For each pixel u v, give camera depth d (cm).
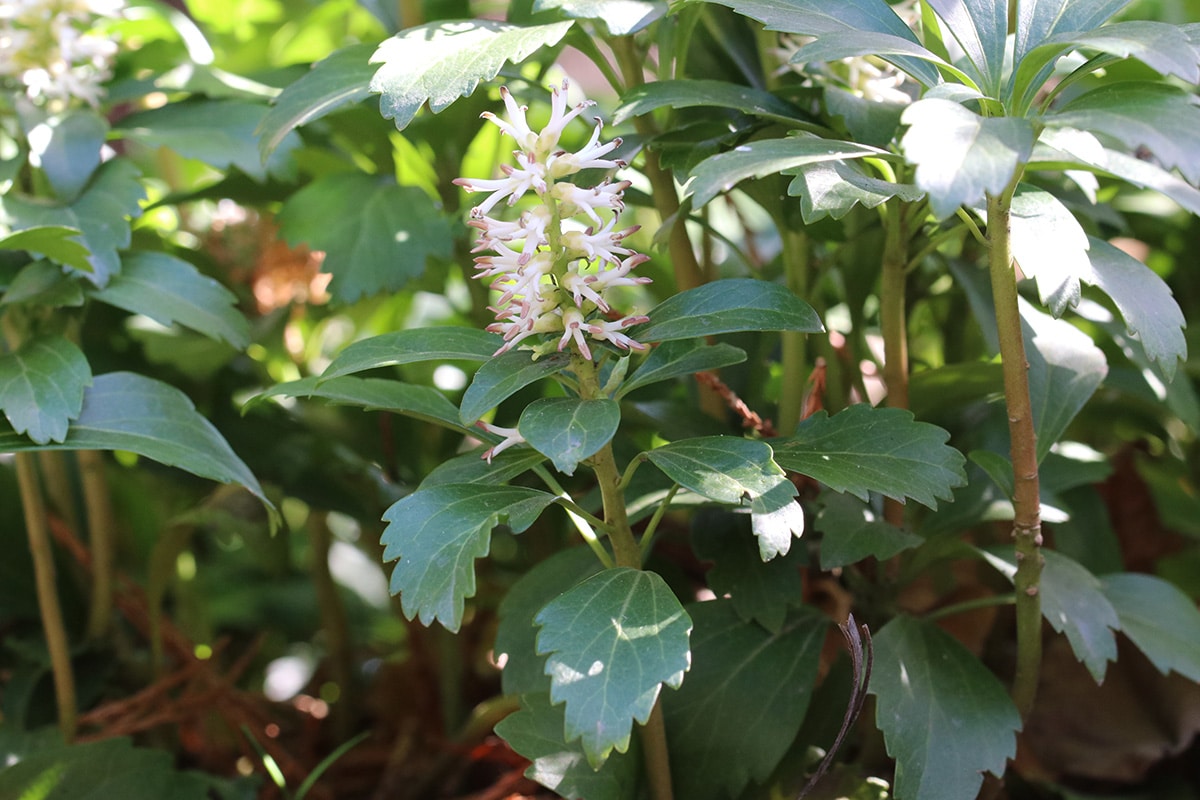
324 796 50
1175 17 61
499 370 37
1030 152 33
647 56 45
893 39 36
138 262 45
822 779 42
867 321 54
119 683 51
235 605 64
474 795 49
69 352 42
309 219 47
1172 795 47
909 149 33
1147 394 47
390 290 46
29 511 47
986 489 44
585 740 34
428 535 36
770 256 68
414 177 55
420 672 54
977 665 41
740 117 41
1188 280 58
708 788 41
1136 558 53
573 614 36
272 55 64
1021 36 37
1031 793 46
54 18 46
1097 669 40
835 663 44
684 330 37
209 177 63
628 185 36
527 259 36
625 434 46
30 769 44
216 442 43
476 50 39
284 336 56
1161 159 33
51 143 45
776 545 35
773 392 54
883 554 40
